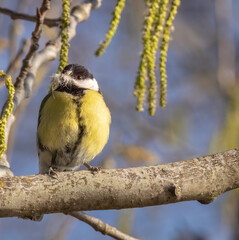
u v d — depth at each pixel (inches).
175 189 211.0
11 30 375.2
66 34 249.1
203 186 215.6
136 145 451.5
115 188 208.8
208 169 217.2
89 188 207.2
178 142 516.7
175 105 553.6
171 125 524.1
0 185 199.8
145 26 238.8
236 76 508.4
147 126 526.0
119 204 211.2
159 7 240.5
